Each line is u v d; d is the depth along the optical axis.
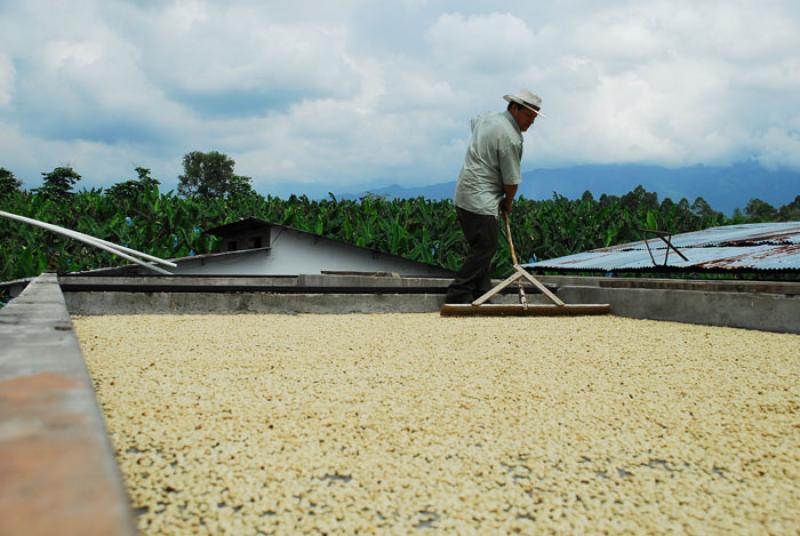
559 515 1.51
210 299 5.98
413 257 13.67
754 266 5.22
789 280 6.22
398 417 2.30
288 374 3.01
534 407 2.51
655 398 2.69
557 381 2.99
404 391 2.72
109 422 2.12
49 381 1.27
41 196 17.03
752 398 2.71
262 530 1.39
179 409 2.30
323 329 4.80
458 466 1.82
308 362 3.34
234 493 1.57
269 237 12.45
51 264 12.62
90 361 3.21
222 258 12.00
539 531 1.44
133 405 2.34
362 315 6.09
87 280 7.68
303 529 1.40
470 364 3.37
